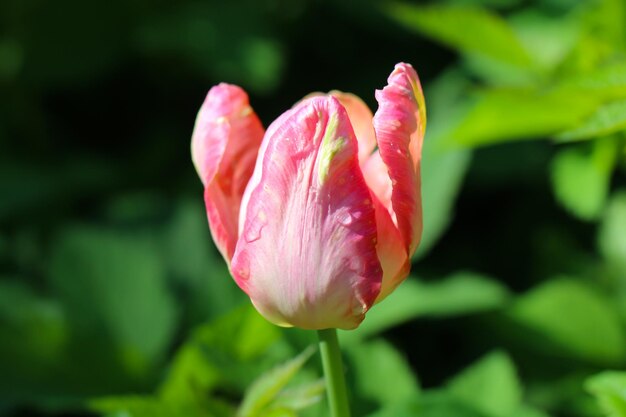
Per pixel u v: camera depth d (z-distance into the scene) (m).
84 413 0.79
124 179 1.07
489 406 0.70
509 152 0.93
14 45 1.13
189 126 1.12
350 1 1.07
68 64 1.12
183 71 1.12
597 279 0.87
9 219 1.00
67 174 1.06
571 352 0.79
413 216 0.57
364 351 0.71
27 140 1.12
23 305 0.82
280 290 0.57
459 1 1.01
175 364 0.69
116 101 1.15
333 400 0.59
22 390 0.75
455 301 0.77
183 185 1.03
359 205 0.56
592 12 0.72
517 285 0.91
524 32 0.92
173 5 1.13
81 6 1.12
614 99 0.63
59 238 0.83
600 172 0.73
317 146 0.56
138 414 0.65
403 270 0.57
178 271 0.87
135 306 0.81
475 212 0.96
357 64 1.07
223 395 0.71
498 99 0.67
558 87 0.64
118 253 0.82
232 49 1.03
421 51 1.06
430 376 0.81
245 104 0.60
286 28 1.08
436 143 0.73
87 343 0.76
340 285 0.56
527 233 0.94
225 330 0.68
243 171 0.59
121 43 1.13
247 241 0.57
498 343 0.80
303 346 0.70
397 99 0.56
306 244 0.56
